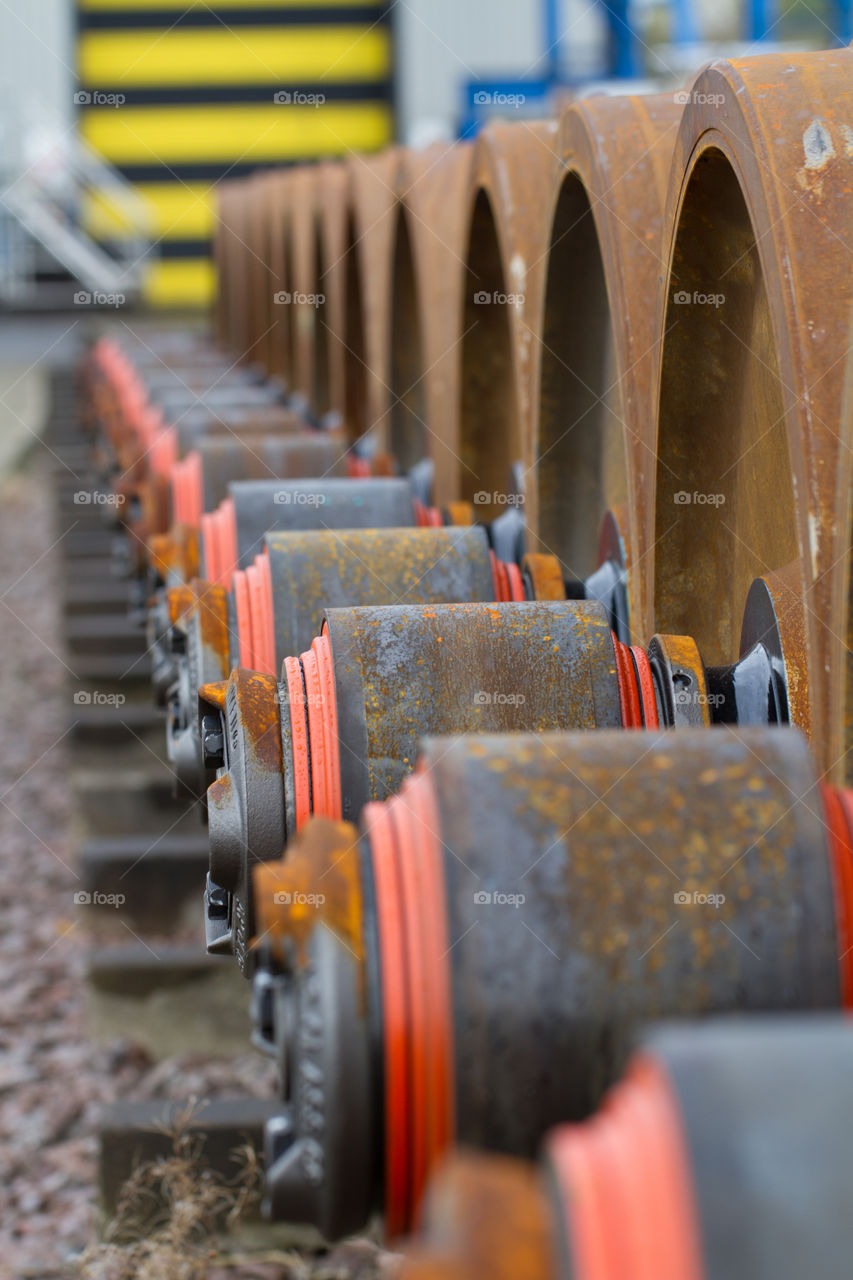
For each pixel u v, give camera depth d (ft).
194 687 14.34
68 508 44.50
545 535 19.36
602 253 15.47
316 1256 14.92
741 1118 4.65
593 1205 4.74
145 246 117.70
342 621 11.03
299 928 7.12
